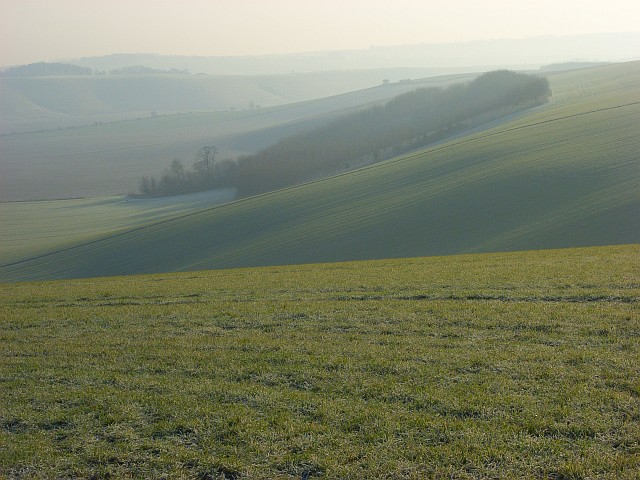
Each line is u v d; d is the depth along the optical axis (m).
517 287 21.47
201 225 85.00
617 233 54.34
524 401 11.41
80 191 165.38
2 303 28.14
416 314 18.67
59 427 12.10
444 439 10.32
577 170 71.38
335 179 96.56
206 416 11.91
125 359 16.36
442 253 58.53
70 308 25.14
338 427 11.05
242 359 15.35
